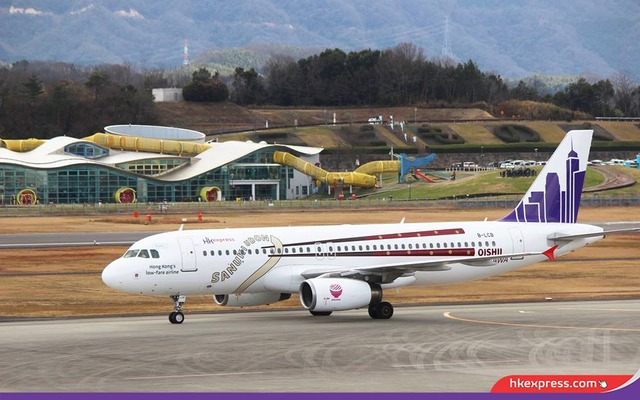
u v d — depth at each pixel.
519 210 186.50
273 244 160.62
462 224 178.62
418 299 195.50
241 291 160.00
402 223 175.12
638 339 133.12
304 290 156.75
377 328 145.25
